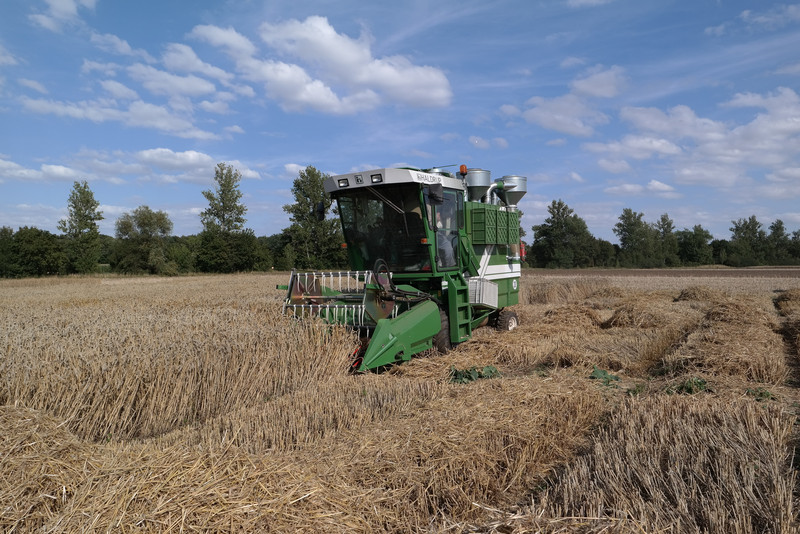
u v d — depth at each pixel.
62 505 2.90
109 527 2.62
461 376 7.02
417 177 8.34
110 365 5.52
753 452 3.85
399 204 8.65
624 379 7.30
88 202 49.22
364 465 3.71
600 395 5.81
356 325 7.73
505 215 11.19
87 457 3.38
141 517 2.70
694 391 6.11
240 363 6.48
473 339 9.39
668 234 75.44
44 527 2.66
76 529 2.64
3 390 4.95
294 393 5.93
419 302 8.43
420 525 3.22
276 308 9.52
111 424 5.40
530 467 4.17
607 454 3.99
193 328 7.07
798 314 12.45
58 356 5.54
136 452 3.58
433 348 8.45
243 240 51.16
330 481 3.37
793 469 3.76
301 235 47.12
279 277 35.19
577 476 3.71
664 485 3.44
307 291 8.50
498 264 11.17
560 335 9.86
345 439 4.26
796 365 7.74
